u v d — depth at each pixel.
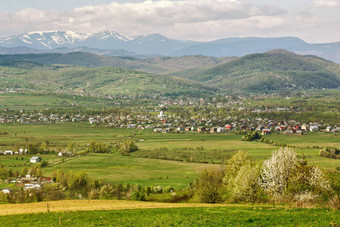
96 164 165.25
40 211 65.88
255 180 71.69
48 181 131.00
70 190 120.56
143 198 92.12
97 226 53.00
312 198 63.62
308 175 68.00
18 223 56.19
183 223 52.44
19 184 125.94
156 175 142.62
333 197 61.44
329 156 159.50
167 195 98.56
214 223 51.47
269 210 58.47
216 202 78.44
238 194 72.75
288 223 49.12
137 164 164.38
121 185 119.12
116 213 61.84
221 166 105.81
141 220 55.72
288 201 66.69
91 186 120.31
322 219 49.84
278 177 69.69
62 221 56.66
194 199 82.69
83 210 66.12
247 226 49.12
